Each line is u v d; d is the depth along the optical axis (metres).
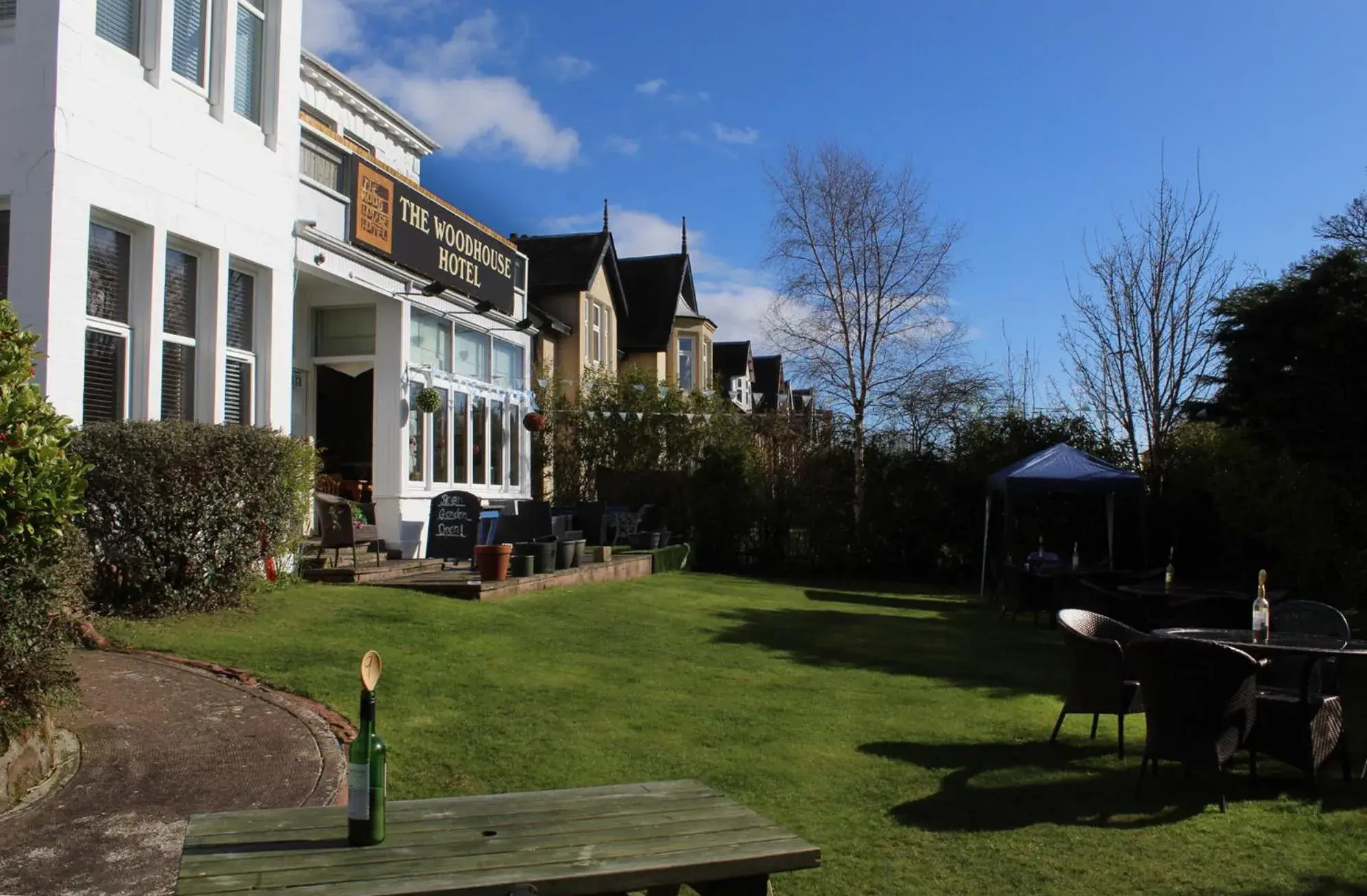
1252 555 20.00
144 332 10.16
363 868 2.85
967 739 7.62
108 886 4.07
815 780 6.37
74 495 5.23
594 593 14.56
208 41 11.20
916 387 24.58
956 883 4.91
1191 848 5.46
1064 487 17.64
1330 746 6.69
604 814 3.40
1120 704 7.25
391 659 8.56
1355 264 12.30
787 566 24.19
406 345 15.53
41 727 5.41
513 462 19.77
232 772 5.45
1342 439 12.47
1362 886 4.95
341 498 13.97
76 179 9.16
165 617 9.05
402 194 15.27
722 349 48.50
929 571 23.69
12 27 9.12
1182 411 18.88
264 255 12.03
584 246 29.52
